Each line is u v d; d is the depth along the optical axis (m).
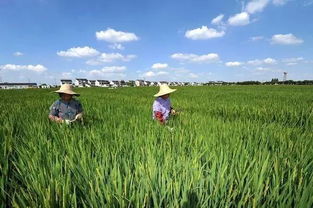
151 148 4.44
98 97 22.83
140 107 11.87
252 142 5.04
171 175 3.59
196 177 3.28
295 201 2.94
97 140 5.07
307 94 25.30
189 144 4.91
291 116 9.24
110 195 2.93
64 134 5.52
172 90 7.82
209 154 4.22
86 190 3.21
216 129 6.14
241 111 10.95
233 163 3.65
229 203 3.03
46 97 22.97
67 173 3.46
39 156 4.12
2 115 8.31
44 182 3.28
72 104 7.34
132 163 3.95
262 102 14.91
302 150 4.32
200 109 12.22
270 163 3.82
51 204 2.86
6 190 3.50
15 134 5.84
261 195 3.15
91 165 3.69
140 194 3.00
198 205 2.96
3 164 4.18
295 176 3.43
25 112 9.40
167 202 3.05
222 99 18.20
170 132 5.94
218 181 3.22
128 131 5.90
